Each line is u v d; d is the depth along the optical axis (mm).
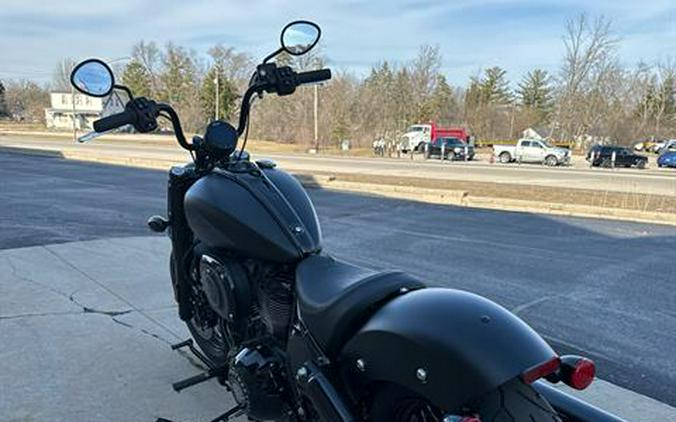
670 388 3617
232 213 2732
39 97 94750
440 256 6977
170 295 4879
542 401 1854
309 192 13055
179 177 3338
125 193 11609
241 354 2531
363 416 2078
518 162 35156
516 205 11516
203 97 67188
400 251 7211
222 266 2828
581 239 8383
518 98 84312
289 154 34750
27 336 3949
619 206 12188
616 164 33438
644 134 60875
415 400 1956
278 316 2631
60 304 4590
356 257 6836
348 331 2117
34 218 8484
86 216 8805
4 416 2971
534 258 7020
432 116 63875
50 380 3363
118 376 3436
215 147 3055
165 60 82062
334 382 2127
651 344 4324
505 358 1776
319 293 2271
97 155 21703
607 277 6203
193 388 3316
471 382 1752
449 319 1896
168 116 3162
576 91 63938
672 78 68625
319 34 3357
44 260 5902
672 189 17031
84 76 3043
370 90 50781
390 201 11875
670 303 5320
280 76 3223
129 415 3027
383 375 1954
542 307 5137
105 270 5586
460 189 14719
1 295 4754
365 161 28516
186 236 3410
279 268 2674
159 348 3824
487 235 8477
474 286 5746
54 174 15141
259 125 50125
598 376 3756
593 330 4594
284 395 2461
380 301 2141
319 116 47188
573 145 59875
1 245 6590
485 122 68812
